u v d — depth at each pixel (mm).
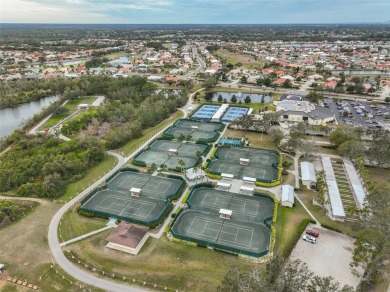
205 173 108438
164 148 131750
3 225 81375
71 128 150500
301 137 131125
